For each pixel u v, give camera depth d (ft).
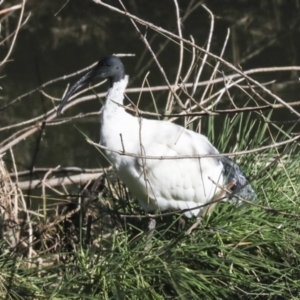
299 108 59.98
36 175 40.75
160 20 76.64
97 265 30.07
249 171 35.27
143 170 30.94
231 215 32.32
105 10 76.69
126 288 29.53
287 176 33.35
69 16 76.13
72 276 30.04
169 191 33.50
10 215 35.70
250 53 73.36
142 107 61.26
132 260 30.17
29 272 30.81
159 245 31.40
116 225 34.45
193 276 29.73
